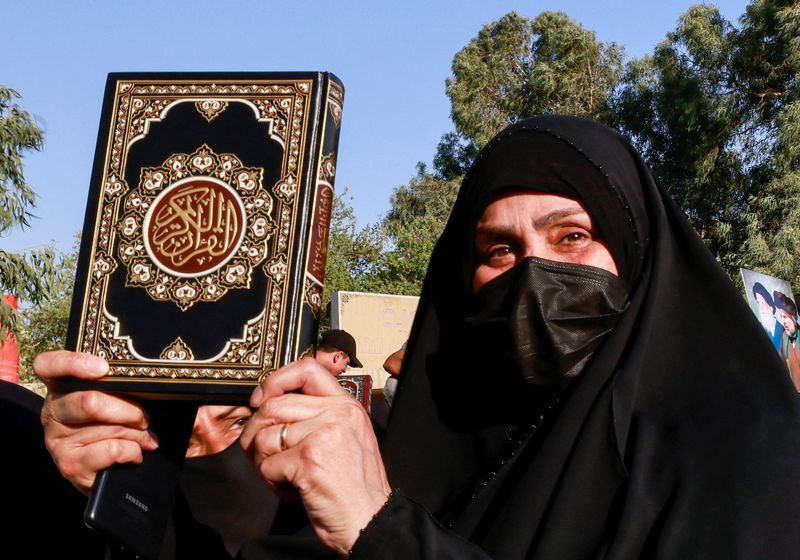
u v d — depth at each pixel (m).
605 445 1.73
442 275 2.19
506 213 1.99
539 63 30.16
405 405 2.11
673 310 1.92
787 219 21.33
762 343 1.78
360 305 12.83
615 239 1.97
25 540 2.04
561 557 1.61
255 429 1.47
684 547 1.50
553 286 1.92
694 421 1.70
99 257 1.63
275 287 1.56
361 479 1.44
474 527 1.84
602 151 2.00
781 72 23.89
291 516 2.22
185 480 2.23
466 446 2.04
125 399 1.60
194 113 1.67
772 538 1.46
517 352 1.92
